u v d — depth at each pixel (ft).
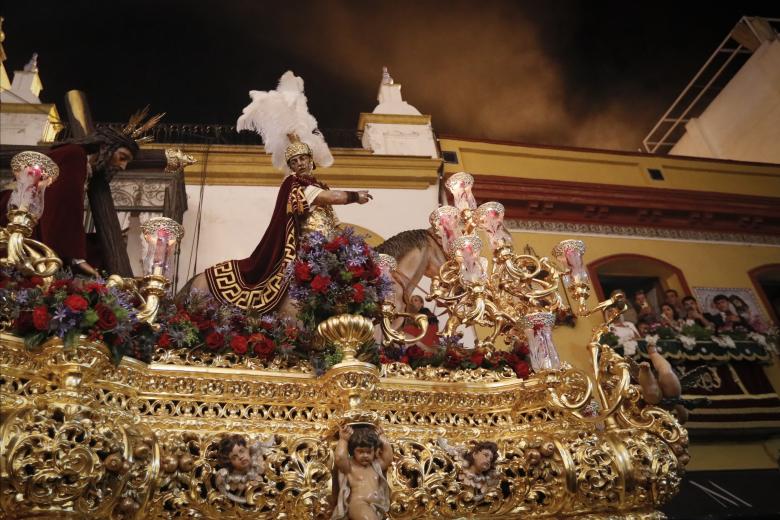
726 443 26.22
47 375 10.41
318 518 11.03
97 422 10.05
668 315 30.50
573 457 12.84
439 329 22.94
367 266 13.56
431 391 13.21
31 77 29.32
